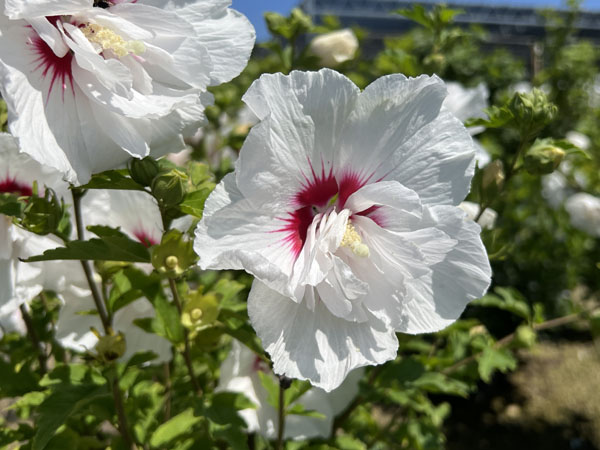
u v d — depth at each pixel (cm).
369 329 16
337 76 15
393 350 16
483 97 36
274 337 15
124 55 15
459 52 73
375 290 16
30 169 19
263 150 14
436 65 35
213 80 16
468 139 16
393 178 16
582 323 76
